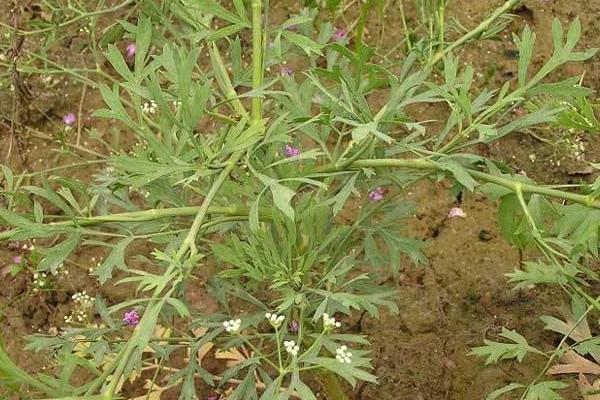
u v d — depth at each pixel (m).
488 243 3.02
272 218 1.90
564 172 3.18
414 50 2.01
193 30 2.20
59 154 3.47
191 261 1.50
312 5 2.38
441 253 3.02
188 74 1.55
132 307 2.81
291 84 2.06
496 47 3.46
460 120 1.86
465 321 2.87
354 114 1.79
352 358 1.67
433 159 1.90
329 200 1.84
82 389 1.40
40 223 1.79
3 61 3.59
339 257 2.26
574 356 2.58
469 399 2.70
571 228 1.70
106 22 3.64
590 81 3.35
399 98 1.86
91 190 2.06
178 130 2.02
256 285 2.16
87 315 3.03
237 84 2.07
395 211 2.21
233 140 1.62
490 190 1.87
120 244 1.87
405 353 2.81
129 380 2.83
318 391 2.77
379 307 2.92
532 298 2.87
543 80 3.39
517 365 2.72
